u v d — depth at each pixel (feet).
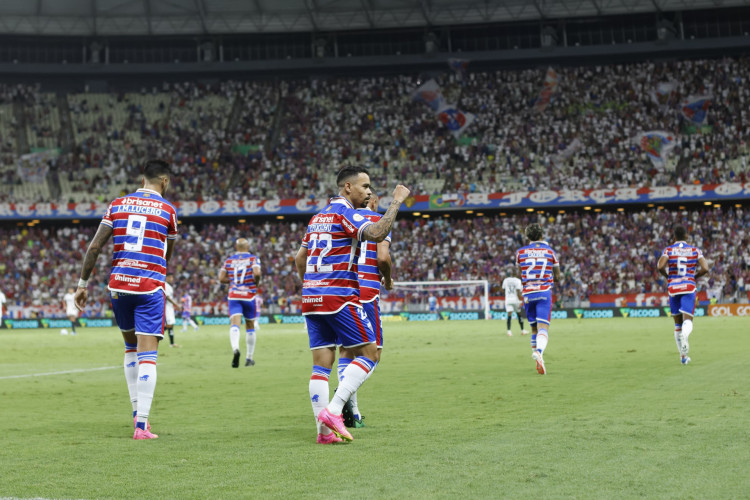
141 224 43.39
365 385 66.28
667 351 101.19
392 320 289.94
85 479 29.22
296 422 45.50
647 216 304.09
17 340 184.03
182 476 29.58
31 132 345.31
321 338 39.06
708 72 338.95
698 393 54.85
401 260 310.86
